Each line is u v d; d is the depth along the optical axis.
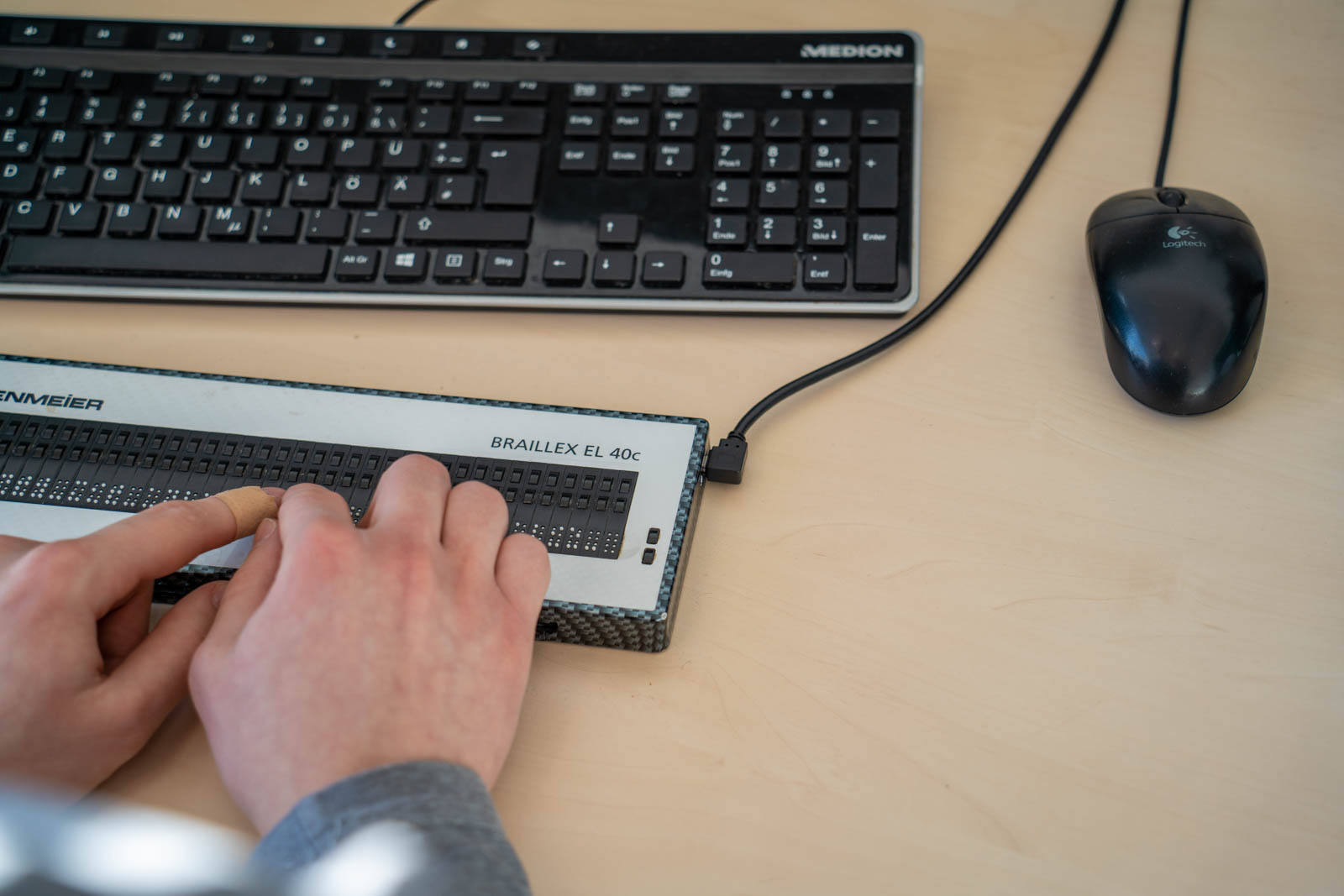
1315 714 0.42
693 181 0.57
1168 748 0.41
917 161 0.56
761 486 0.50
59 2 0.71
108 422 0.51
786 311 0.55
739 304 0.55
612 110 0.59
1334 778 0.40
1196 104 0.61
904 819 0.40
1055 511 0.48
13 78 0.61
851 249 0.55
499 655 0.39
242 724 0.36
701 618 0.46
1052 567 0.47
